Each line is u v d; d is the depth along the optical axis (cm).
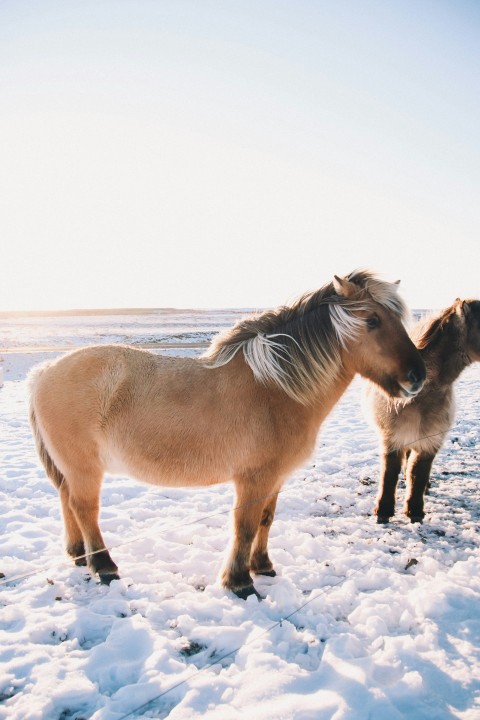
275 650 259
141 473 313
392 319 306
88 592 321
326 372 315
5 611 289
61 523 435
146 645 263
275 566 359
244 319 340
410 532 427
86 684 232
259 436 304
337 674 236
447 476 580
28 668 244
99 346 336
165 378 312
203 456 305
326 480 570
